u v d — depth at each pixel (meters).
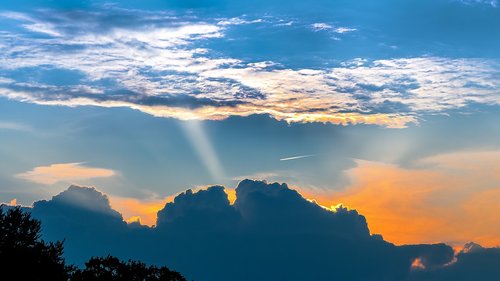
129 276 109.06
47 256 97.69
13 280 92.25
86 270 106.88
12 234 95.38
